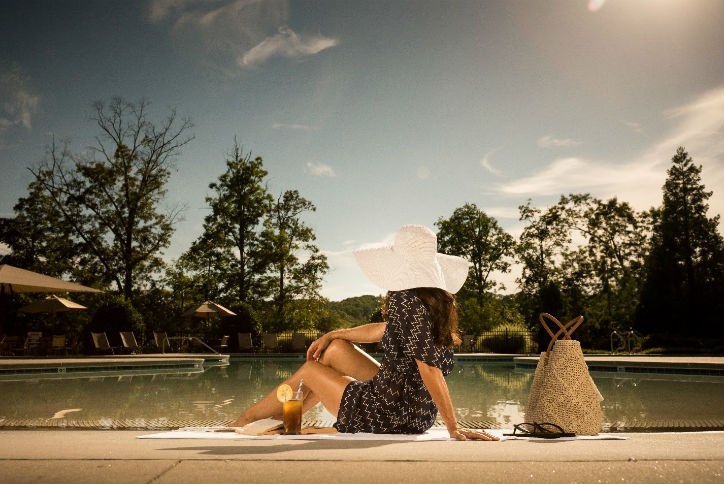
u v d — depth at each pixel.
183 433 2.54
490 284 38.25
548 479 1.19
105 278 29.05
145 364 13.70
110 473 1.25
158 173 29.42
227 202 30.48
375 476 1.22
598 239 34.03
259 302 30.45
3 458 1.44
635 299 30.19
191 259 30.09
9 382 10.31
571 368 2.63
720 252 29.00
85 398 7.47
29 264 30.45
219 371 13.89
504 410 6.18
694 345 22.69
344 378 2.93
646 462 1.36
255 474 1.24
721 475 1.21
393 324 2.70
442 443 2.02
